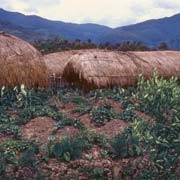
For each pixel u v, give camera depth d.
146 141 13.63
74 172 11.73
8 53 18.64
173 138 14.53
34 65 19.34
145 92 17.62
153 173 12.34
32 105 17.05
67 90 20.47
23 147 12.53
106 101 17.81
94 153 12.64
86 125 15.06
